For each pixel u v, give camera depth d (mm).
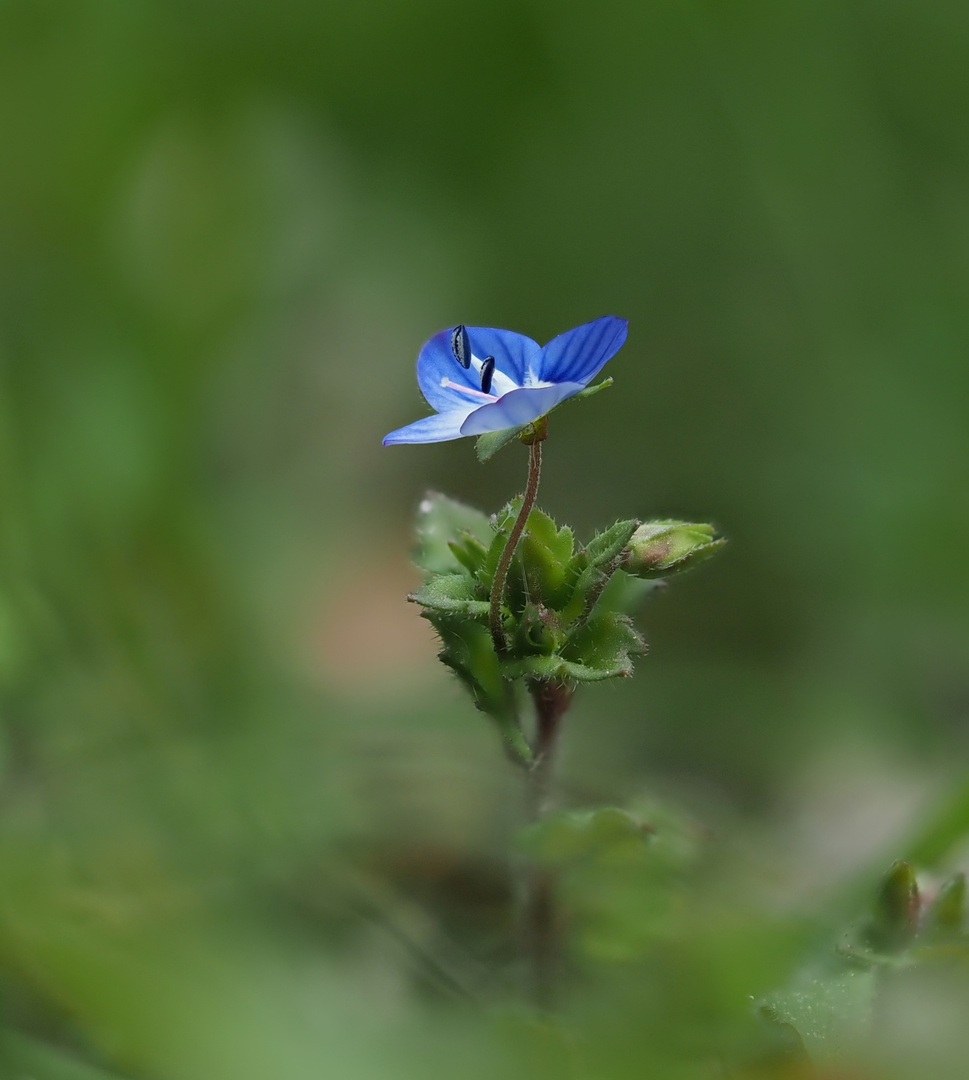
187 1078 159
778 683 192
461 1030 164
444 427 168
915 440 204
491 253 219
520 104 224
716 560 203
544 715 170
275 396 208
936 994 165
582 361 167
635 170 220
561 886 170
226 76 214
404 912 173
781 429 208
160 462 198
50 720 180
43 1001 162
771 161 214
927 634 197
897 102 214
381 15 220
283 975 163
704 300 215
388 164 222
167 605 192
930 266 209
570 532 168
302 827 175
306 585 200
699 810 182
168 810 173
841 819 185
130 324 204
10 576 184
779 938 167
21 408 195
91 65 209
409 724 181
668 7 219
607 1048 164
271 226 211
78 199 206
